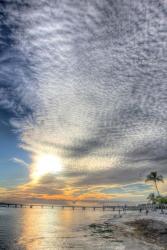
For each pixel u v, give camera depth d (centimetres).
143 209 8600
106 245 2045
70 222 4884
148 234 2575
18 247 2045
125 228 3142
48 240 2358
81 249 1914
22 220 5519
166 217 4550
